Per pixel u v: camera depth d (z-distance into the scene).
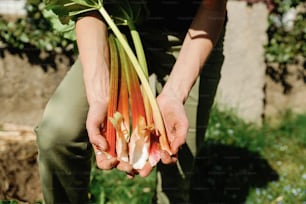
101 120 1.57
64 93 1.89
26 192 2.96
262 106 4.94
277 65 5.12
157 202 2.42
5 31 4.59
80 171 1.99
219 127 4.48
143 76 1.63
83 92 1.87
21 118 4.61
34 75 4.63
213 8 1.80
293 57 5.12
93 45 1.72
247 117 4.91
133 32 1.85
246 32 4.87
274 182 3.74
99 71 1.67
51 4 1.76
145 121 1.53
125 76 1.66
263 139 4.47
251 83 4.90
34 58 4.62
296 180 3.80
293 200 3.43
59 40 4.62
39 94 4.64
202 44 1.75
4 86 4.59
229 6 4.85
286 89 5.15
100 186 3.29
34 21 4.61
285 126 4.81
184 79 1.68
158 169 2.34
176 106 1.60
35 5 4.57
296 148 4.42
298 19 5.11
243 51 4.88
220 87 4.87
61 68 4.66
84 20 1.78
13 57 4.59
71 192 2.02
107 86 1.66
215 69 2.21
